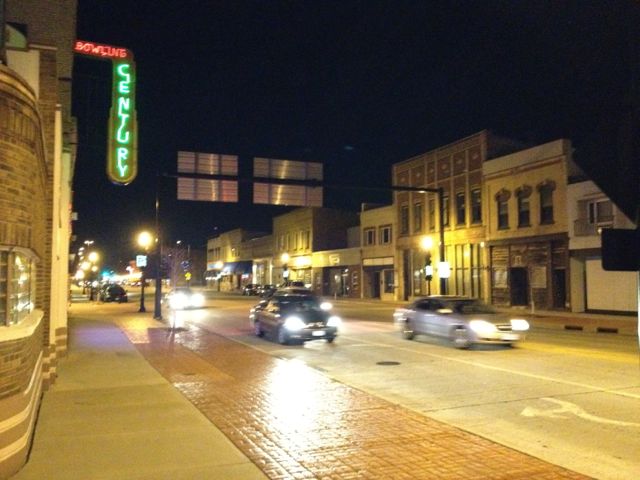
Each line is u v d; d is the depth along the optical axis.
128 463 6.62
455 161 42.72
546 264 33.88
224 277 103.88
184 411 9.21
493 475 6.29
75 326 26.23
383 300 52.66
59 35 13.79
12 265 6.93
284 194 32.53
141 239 38.88
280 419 8.77
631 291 28.92
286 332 18.94
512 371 13.38
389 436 7.83
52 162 11.20
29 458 6.78
